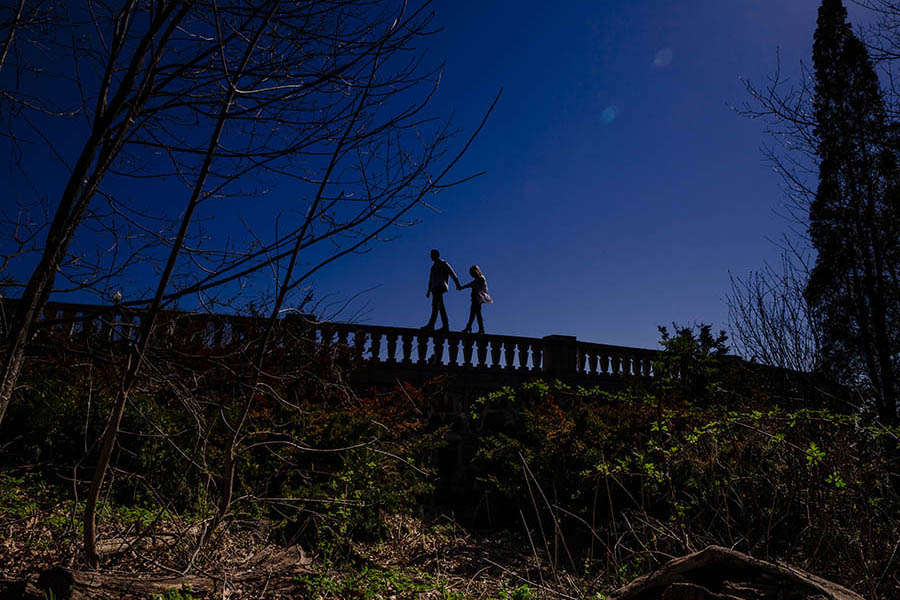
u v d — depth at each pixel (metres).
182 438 7.50
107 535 5.91
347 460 8.28
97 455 7.54
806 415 6.55
